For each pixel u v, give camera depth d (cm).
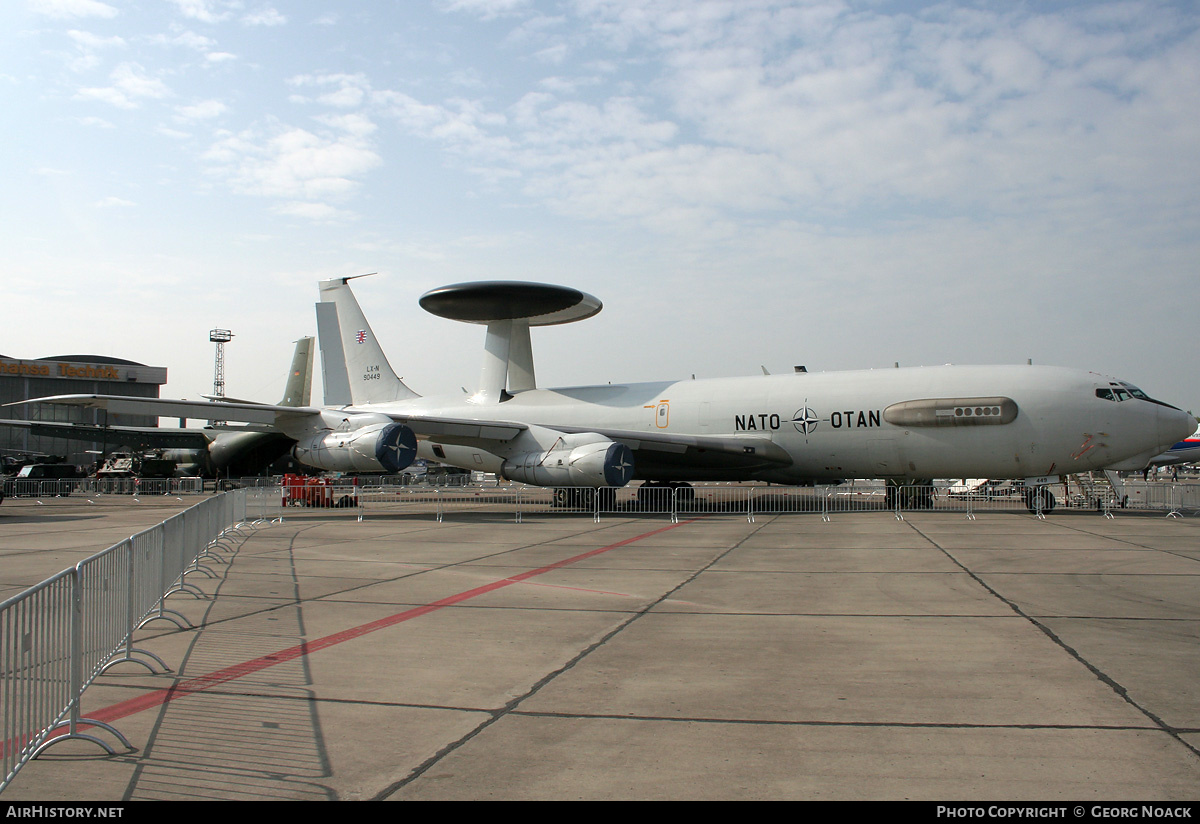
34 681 541
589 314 3806
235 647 883
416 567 1543
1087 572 1397
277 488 3111
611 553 1759
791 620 1012
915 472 2881
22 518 2941
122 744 580
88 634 682
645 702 675
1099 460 2659
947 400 2753
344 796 486
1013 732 592
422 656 839
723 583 1319
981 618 1009
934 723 614
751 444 3027
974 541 1919
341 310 4206
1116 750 554
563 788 498
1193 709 641
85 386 8462
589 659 823
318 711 656
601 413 3391
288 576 1427
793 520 2678
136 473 5844
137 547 900
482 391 3741
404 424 2862
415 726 618
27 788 502
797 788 495
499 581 1359
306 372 5812
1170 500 3066
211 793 492
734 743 576
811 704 665
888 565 1512
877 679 738
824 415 2948
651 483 3606
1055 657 811
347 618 1044
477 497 4656
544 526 2522
